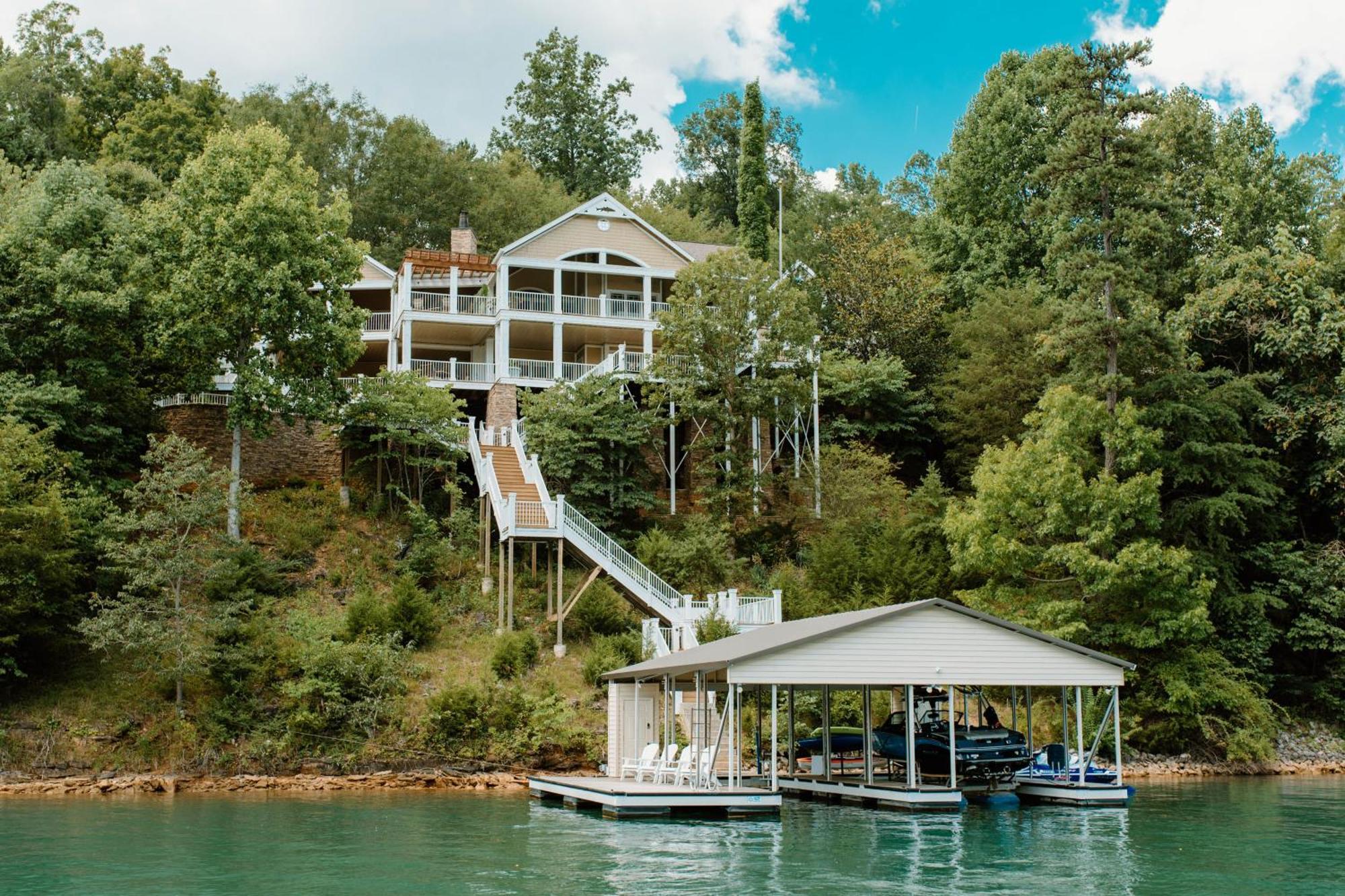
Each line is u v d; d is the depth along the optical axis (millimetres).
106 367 39656
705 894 16281
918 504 44094
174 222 40344
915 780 26688
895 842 21297
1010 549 37656
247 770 31391
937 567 40875
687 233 74625
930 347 57031
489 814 25766
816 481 46562
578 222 52062
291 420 41188
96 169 51250
